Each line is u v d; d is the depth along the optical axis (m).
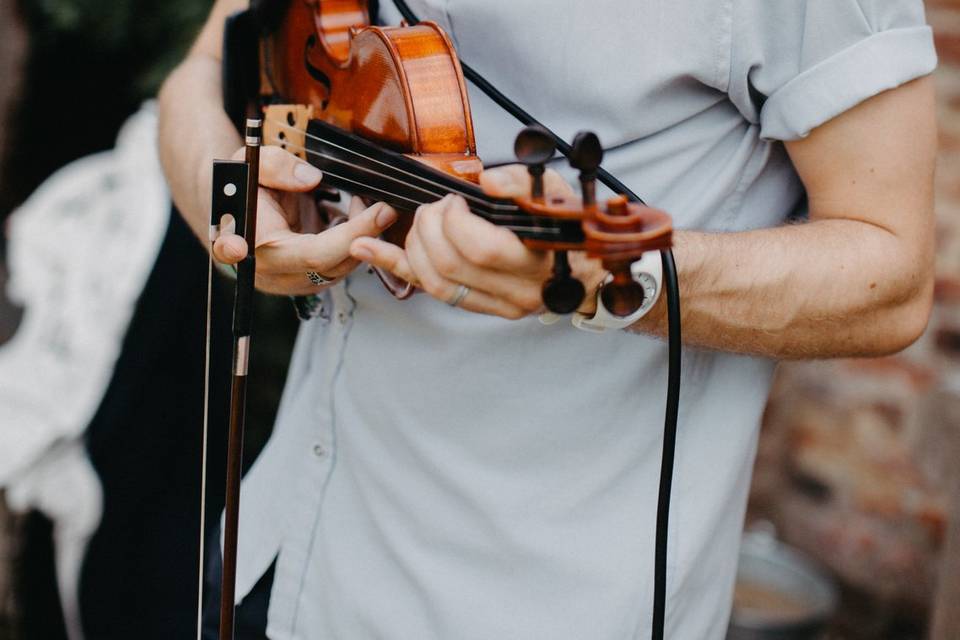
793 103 1.04
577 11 1.07
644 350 1.14
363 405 1.26
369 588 1.27
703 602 1.24
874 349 1.09
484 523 1.19
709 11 1.04
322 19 1.20
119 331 2.03
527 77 1.12
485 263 0.84
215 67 1.45
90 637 2.04
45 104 3.34
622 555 1.16
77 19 2.91
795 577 2.40
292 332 2.75
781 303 1.03
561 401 1.15
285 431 1.41
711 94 1.09
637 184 1.12
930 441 1.83
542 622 1.18
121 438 2.01
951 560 1.69
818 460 2.64
